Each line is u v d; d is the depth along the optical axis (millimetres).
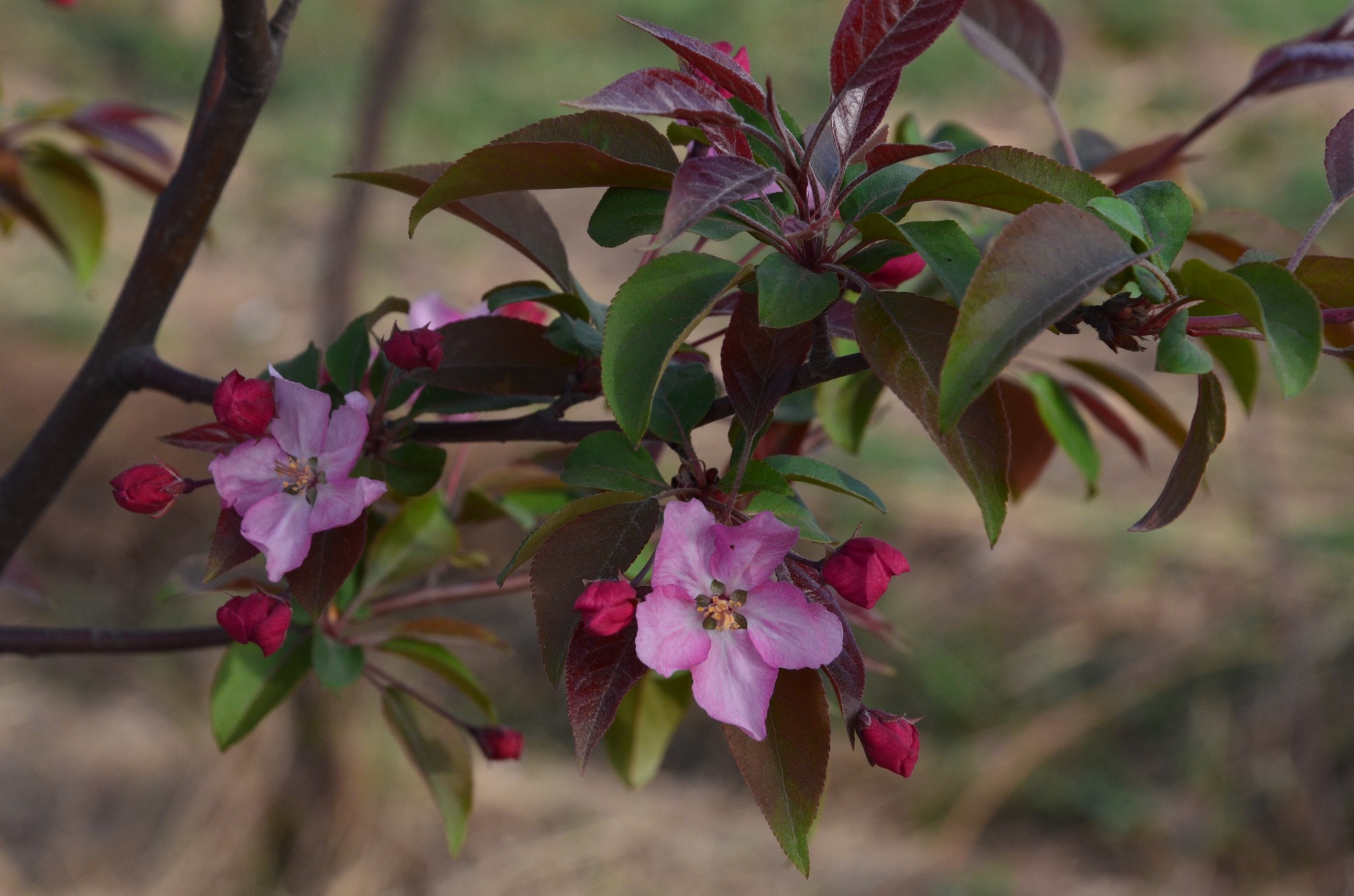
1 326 6660
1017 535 5797
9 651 1577
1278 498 5711
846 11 1006
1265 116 9125
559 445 2006
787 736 1036
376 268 7441
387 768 4570
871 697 5105
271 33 1402
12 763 4848
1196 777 4656
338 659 1592
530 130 1066
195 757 4773
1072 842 4543
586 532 1052
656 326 1004
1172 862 4406
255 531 1088
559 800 4848
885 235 1018
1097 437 6410
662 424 1150
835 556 1040
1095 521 5867
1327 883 4270
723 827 4770
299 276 7586
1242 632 5168
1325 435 6105
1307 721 4730
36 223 2453
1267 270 921
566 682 1006
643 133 1098
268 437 1129
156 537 5727
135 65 9812
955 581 5594
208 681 5250
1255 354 1200
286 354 6801
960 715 5047
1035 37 2016
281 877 4266
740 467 1063
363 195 3605
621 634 1021
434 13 9312
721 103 1061
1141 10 10594
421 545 1699
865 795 4848
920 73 9781
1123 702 5008
